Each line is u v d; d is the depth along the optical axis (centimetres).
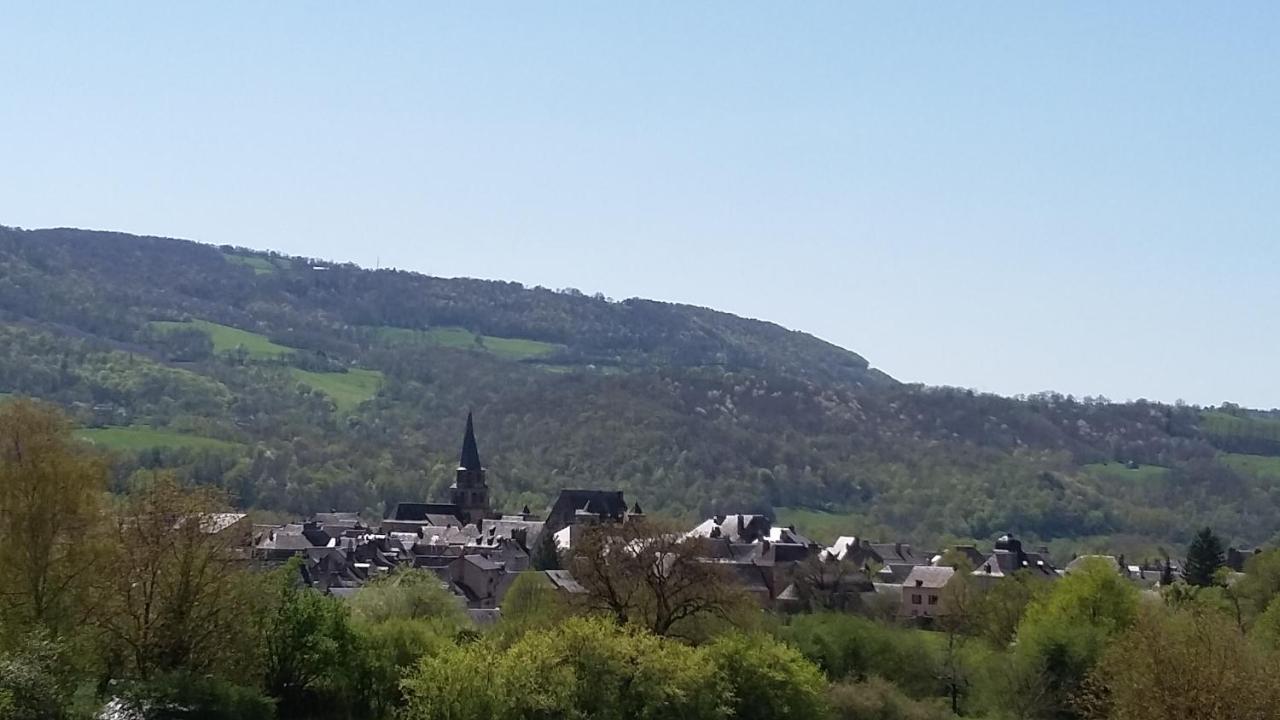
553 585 15150
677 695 8794
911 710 11338
